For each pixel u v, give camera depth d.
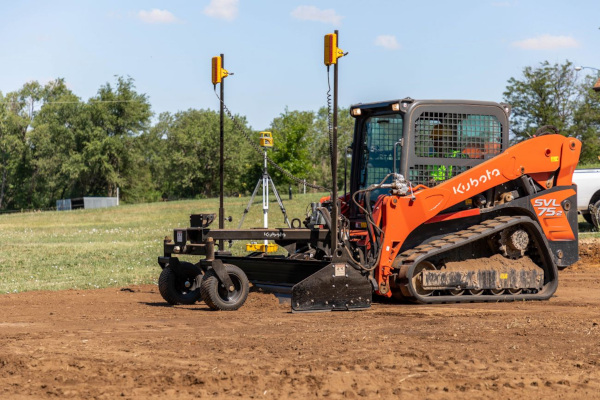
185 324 8.46
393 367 5.91
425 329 7.87
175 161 102.56
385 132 11.16
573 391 5.27
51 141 95.19
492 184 10.84
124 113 94.56
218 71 11.38
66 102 93.88
